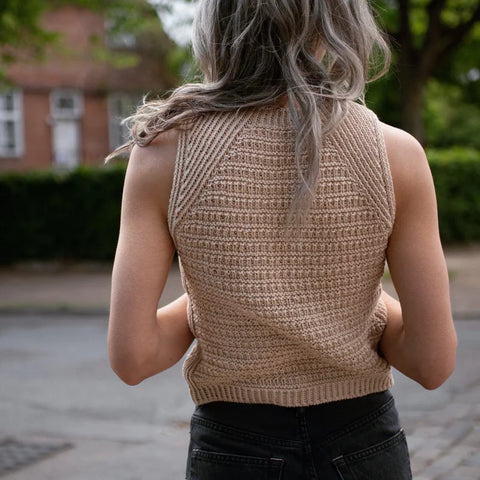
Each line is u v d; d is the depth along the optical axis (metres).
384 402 1.25
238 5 1.14
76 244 15.05
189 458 1.26
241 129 1.13
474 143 28.00
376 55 1.23
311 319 1.15
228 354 1.18
